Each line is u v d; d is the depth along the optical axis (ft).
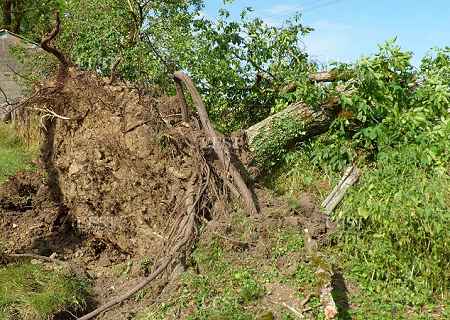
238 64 28.27
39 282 13.91
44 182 20.36
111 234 17.24
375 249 13.38
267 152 20.07
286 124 19.99
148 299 13.41
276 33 28.19
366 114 18.35
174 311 12.28
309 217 15.47
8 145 30.42
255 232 14.30
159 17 31.32
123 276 15.81
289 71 26.13
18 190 21.56
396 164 15.98
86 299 14.15
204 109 16.90
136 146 16.84
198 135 16.31
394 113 17.39
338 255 14.16
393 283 12.92
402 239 12.82
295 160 20.31
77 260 17.35
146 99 17.74
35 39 52.54
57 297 13.24
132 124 17.19
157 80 27.45
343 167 18.38
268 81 28.50
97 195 17.42
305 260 13.30
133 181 16.61
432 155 16.19
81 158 17.62
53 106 19.42
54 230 19.19
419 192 13.64
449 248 12.82
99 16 32.19
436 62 19.99
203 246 14.11
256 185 17.28
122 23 31.42
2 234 18.26
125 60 28.17
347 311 11.80
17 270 14.46
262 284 12.77
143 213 16.44
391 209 13.25
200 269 13.74
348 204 14.99
